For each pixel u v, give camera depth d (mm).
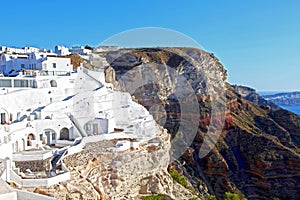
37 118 46094
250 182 102812
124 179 38062
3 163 31125
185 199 48562
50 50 97375
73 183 32469
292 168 103938
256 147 110688
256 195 99000
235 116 129375
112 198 35500
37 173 33031
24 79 55094
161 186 43531
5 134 37688
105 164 37656
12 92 48625
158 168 44469
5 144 34219
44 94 51719
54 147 42156
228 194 81812
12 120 45844
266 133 125562
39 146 41875
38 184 30609
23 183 30594
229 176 97875
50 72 68250
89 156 37719
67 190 31188
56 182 31484
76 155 37781
